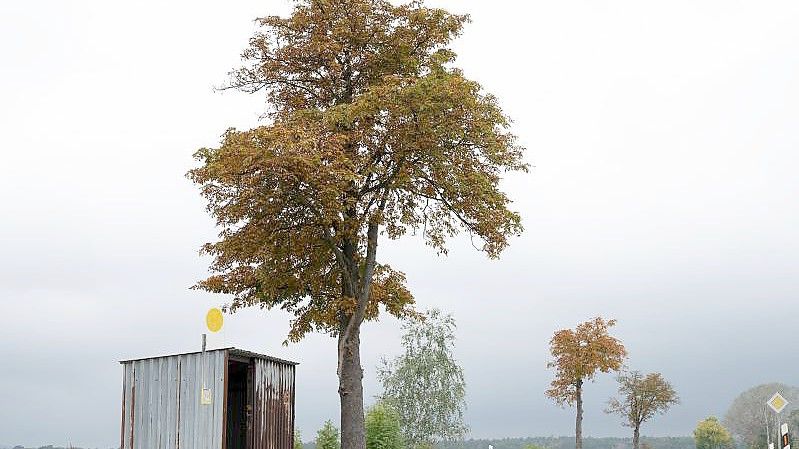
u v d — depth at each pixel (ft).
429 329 173.88
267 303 85.87
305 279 83.46
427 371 170.50
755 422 359.66
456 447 170.09
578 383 189.57
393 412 135.23
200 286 84.17
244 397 79.77
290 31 86.38
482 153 82.38
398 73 85.46
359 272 84.94
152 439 73.05
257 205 75.56
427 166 80.07
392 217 86.22
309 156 70.74
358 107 75.72
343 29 83.51
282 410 82.38
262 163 70.54
